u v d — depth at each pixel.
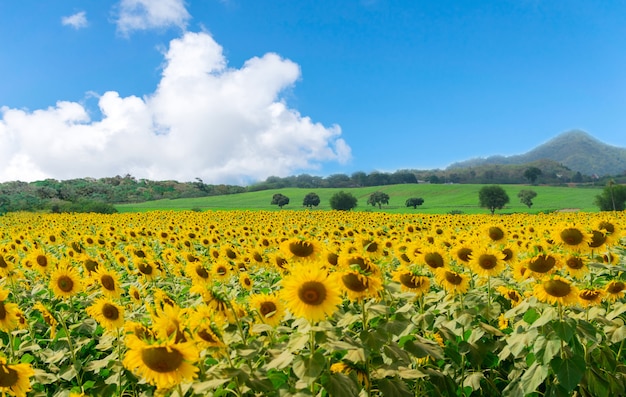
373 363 5.36
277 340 5.41
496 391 6.19
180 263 12.47
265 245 15.89
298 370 4.19
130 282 11.51
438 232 17.95
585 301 5.72
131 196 192.12
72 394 4.45
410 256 9.06
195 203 170.00
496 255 7.18
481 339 6.29
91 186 198.25
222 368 4.34
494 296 7.67
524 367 6.07
